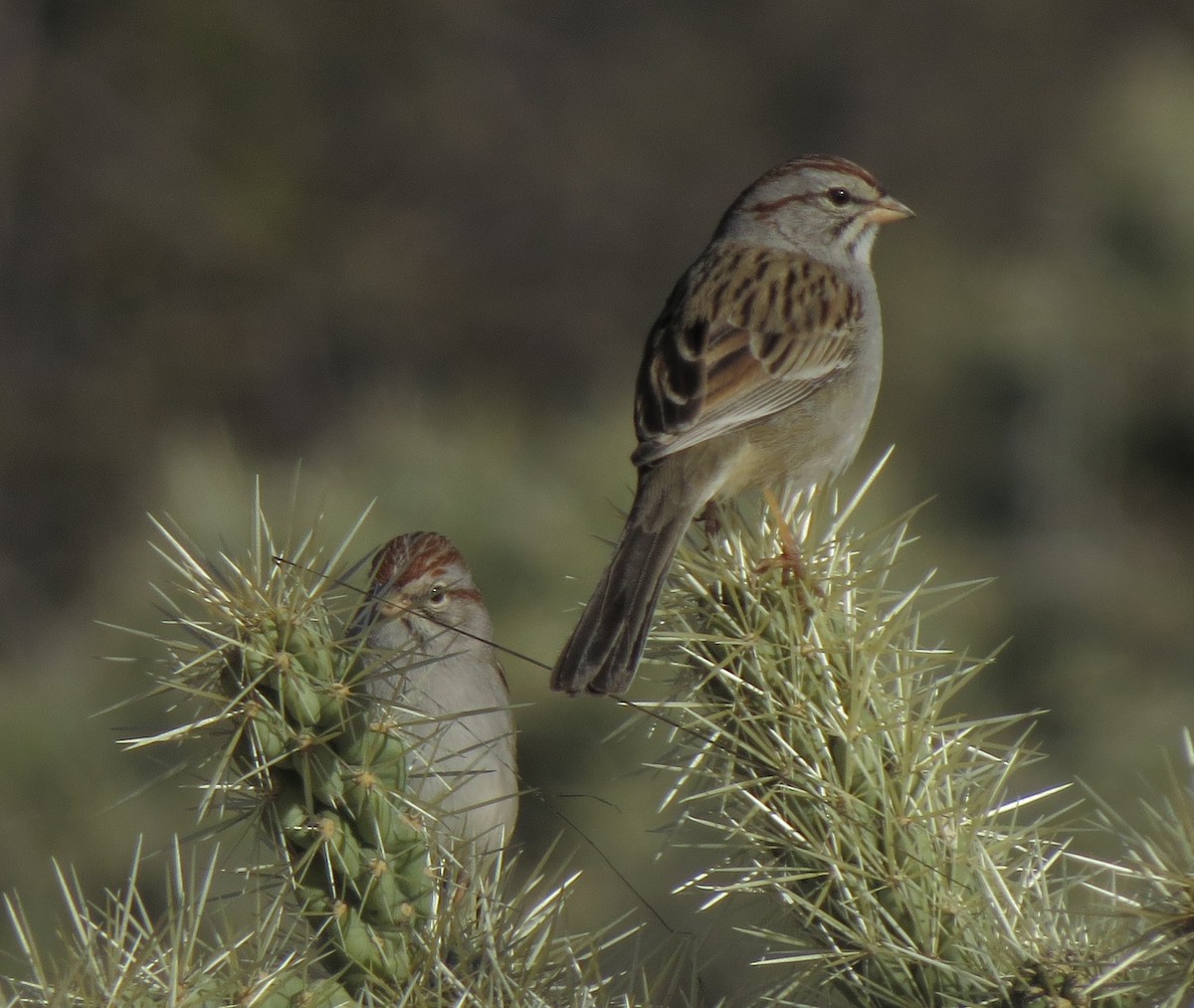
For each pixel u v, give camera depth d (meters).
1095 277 16.44
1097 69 31.53
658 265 31.14
